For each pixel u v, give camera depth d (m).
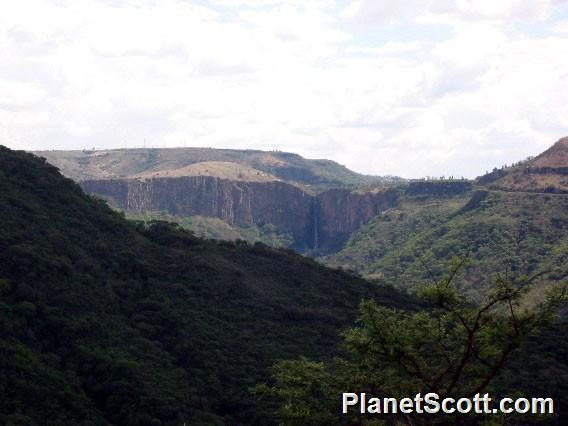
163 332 80.38
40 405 60.38
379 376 38.06
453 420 36.03
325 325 88.31
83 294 79.38
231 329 83.81
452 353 37.00
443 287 36.28
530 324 34.81
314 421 38.06
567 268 105.50
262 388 41.16
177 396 66.75
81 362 69.19
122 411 63.59
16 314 70.75
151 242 102.25
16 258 77.06
